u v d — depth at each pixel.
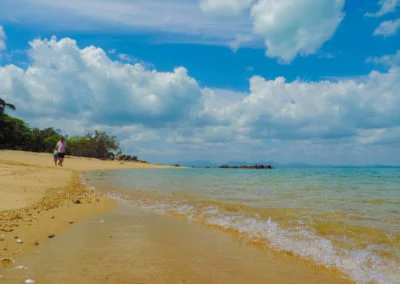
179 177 20.98
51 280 2.94
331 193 10.38
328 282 3.09
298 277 3.22
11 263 3.41
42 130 66.12
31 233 4.73
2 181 11.09
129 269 3.35
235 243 4.48
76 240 4.52
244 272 3.35
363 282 3.09
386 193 10.52
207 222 5.91
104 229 5.30
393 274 3.25
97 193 10.67
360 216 6.12
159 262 3.61
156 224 5.74
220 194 10.22
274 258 3.84
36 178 13.53
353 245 4.21
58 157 27.77
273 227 5.32
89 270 3.27
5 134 51.91
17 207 6.68
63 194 9.49
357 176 24.09
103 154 58.91
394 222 5.54
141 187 13.02
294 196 9.56
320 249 4.11
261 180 18.22
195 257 3.84
